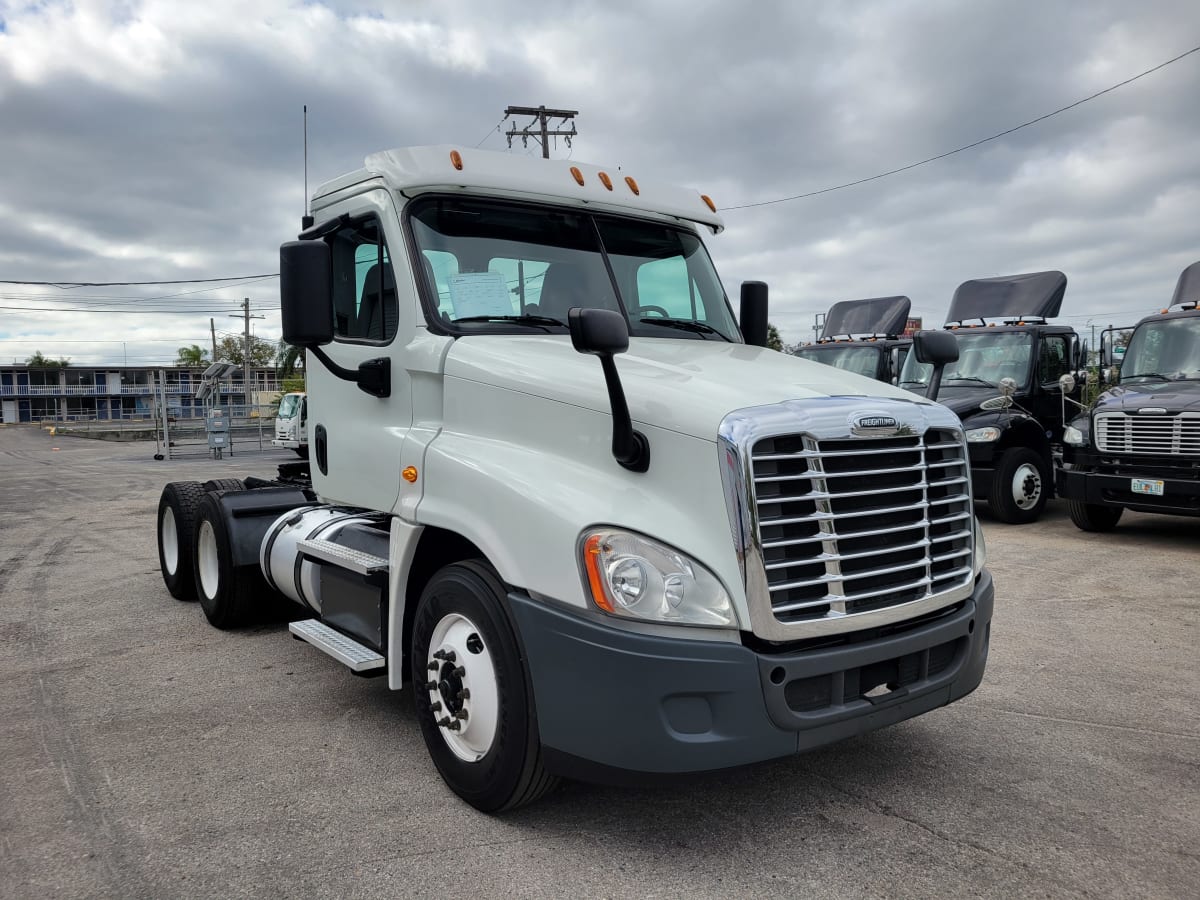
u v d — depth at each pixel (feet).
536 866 10.26
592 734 9.82
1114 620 20.77
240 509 19.89
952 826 11.17
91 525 39.42
